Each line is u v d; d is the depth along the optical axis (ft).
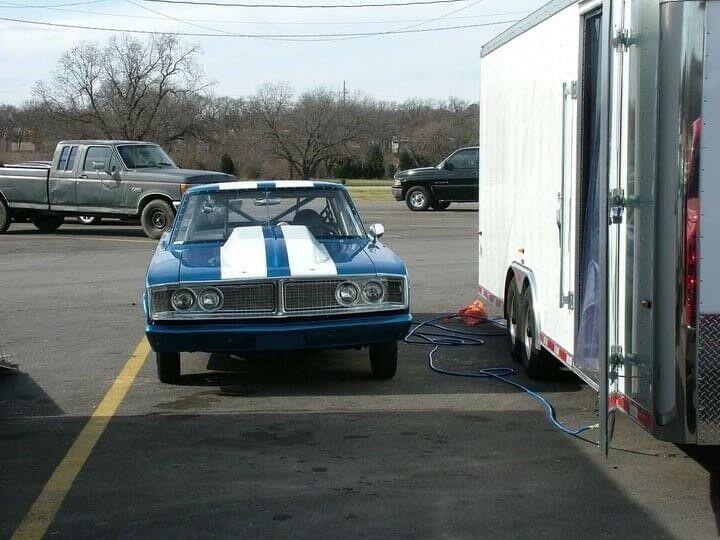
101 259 55.57
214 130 184.14
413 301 39.14
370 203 109.09
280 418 21.68
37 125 185.47
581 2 18.79
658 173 14.70
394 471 17.84
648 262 15.10
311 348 23.16
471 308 34.65
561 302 20.43
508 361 27.50
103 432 20.67
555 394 23.66
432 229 72.64
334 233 27.07
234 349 23.03
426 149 187.21
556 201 21.31
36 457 18.94
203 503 16.26
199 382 25.41
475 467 18.03
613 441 19.60
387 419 21.50
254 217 27.25
